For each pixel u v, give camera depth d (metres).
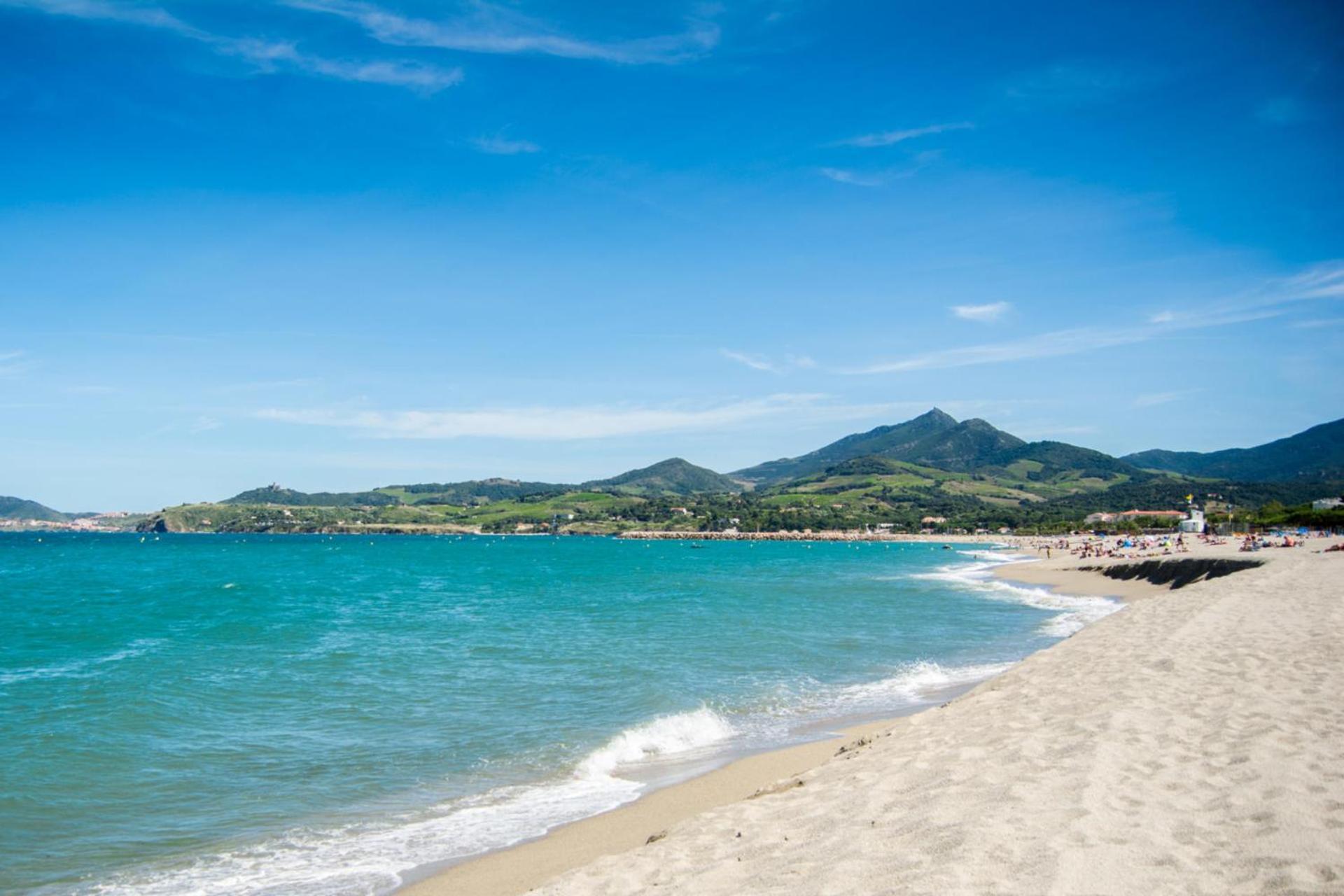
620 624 32.41
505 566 89.94
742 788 11.51
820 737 14.59
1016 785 7.16
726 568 86.31
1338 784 6.43
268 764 13.04
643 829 9.98
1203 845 5.40
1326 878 4.68
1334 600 21.39
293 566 85.38
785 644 26.27
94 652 24.45
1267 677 11.34
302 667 21.53
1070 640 18.42
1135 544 91.19
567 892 6.64
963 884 5.04
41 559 100.31
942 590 51.97
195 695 17.81
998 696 12.43
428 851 9.57
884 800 7.56
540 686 19.06
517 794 11.67
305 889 8.56
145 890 8.61
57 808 10.99
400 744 14.19
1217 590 27.50
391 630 30.23
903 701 17.55
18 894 8.57
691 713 16.23
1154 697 10.45
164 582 59.25
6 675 20.22
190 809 11.05
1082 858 5.26
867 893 5.22
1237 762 7.27
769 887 5.79
